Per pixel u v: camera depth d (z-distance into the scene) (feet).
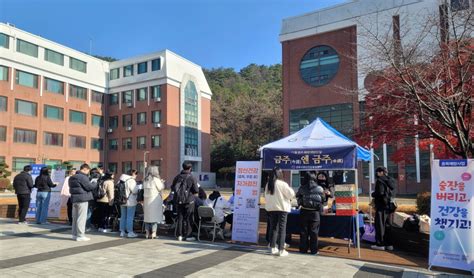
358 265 22.85
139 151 164.86
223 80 359.46
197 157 175.22
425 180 106.63
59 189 46.16
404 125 35.63
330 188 31.14
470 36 31.27
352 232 27.96
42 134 145.18
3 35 134.41
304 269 21.62
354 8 117.60
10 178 130.72
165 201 37.01
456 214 22.24
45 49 148.97
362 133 39.52
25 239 31.01
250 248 27.86
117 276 19.70
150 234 32.76
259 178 30.19
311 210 26.11
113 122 174.19
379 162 111.24
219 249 27.37
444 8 33.35
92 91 168.86
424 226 28.04
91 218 37.24
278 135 230.27
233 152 212.84
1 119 132.05
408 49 35.19
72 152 156.87
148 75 165.78
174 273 20.45
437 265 22.09
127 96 171.42
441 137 32.65
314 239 26.03
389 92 33.53
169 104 161.17
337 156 26.76
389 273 21.20
